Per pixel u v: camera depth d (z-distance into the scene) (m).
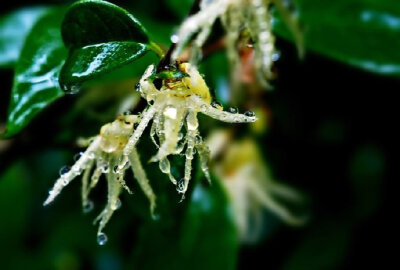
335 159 0.38
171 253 0.32
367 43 0.32
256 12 0.28
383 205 0.38
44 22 0.29
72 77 0.26
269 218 0.37
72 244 0.38
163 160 0.26
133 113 0.27
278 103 0.36
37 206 0.39
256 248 0.37
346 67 0.36
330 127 0.37
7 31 0.34
